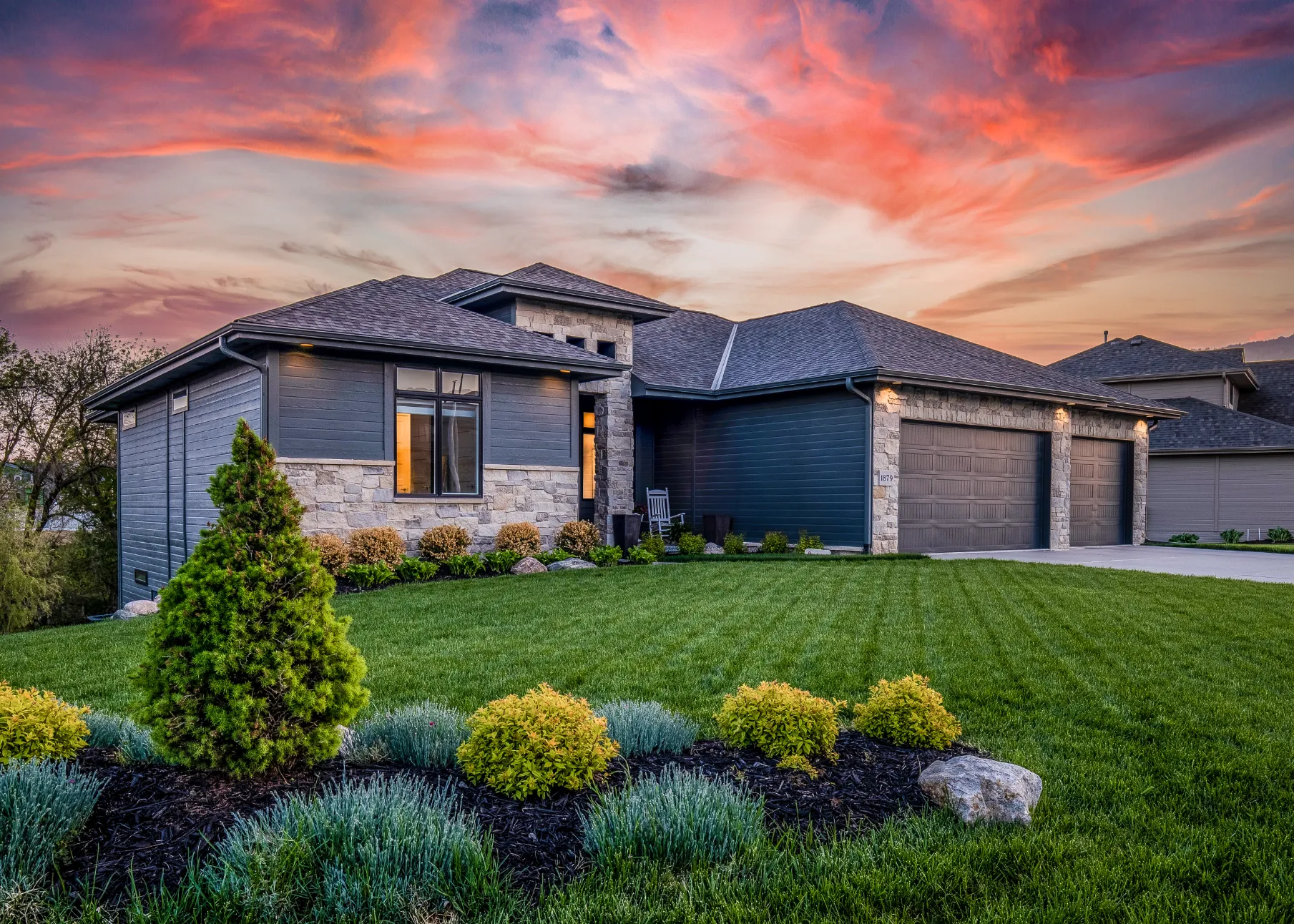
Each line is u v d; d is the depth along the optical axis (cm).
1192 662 664
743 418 1819
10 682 622
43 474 2717
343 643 360
